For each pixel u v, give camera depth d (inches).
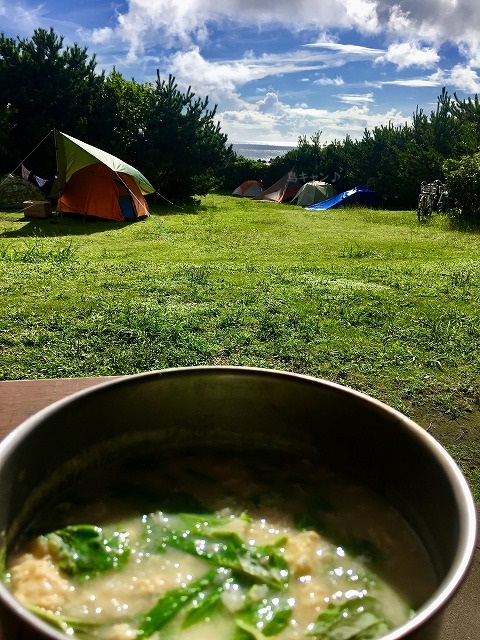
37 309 166.1
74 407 37.4
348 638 27.3
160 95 668.1
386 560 32.9
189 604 29.4
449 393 116.9
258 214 558.9
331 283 213.8
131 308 168.4
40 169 615.8
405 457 36.1
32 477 34.3
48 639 20.8
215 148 772.6
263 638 27.2
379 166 778.8
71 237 358.6
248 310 169.8
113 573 31.8
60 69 635.5
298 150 916.6
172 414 42.5
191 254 294.8
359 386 119.5
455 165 549.3
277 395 42.5
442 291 205.2
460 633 50.4
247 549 33.2
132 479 39.8
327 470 41.1
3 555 30.4
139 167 610.9
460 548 26.4
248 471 41.4
